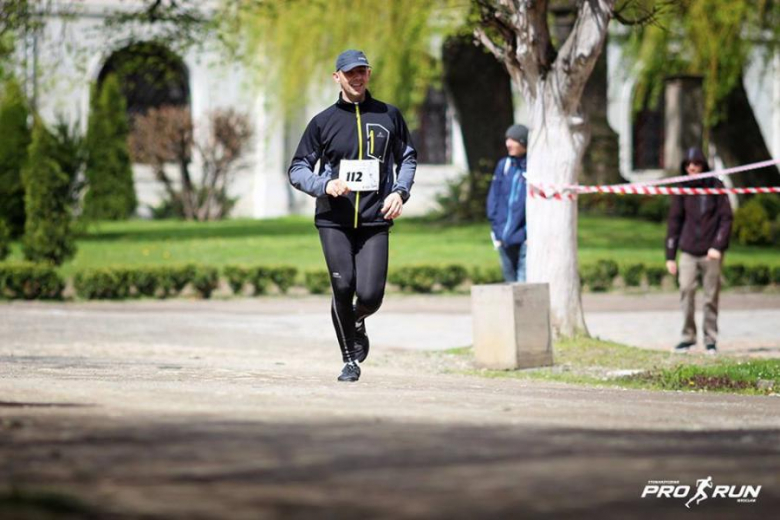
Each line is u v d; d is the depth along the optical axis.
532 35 32.75
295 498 8.55
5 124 75.25
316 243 72.75
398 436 11.84
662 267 59.81
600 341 33.00
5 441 10.77
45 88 73.44
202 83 102.50
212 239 75.44
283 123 101.44
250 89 98.44
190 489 8.77
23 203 76.12
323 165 21.66
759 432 13.96
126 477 9.16
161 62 66.88
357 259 21.41
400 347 35.69
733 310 49.12
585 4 32.53
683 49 78.25
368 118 21.34
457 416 14.34
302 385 19.98
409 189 21.28
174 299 53.94
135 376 21.17
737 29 76.00
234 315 45.69
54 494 8.15
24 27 57.09
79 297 52.97
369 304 21.25
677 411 17.31
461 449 11.04
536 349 29.28
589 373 28.20
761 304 51.88
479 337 29.52
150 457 10.07
